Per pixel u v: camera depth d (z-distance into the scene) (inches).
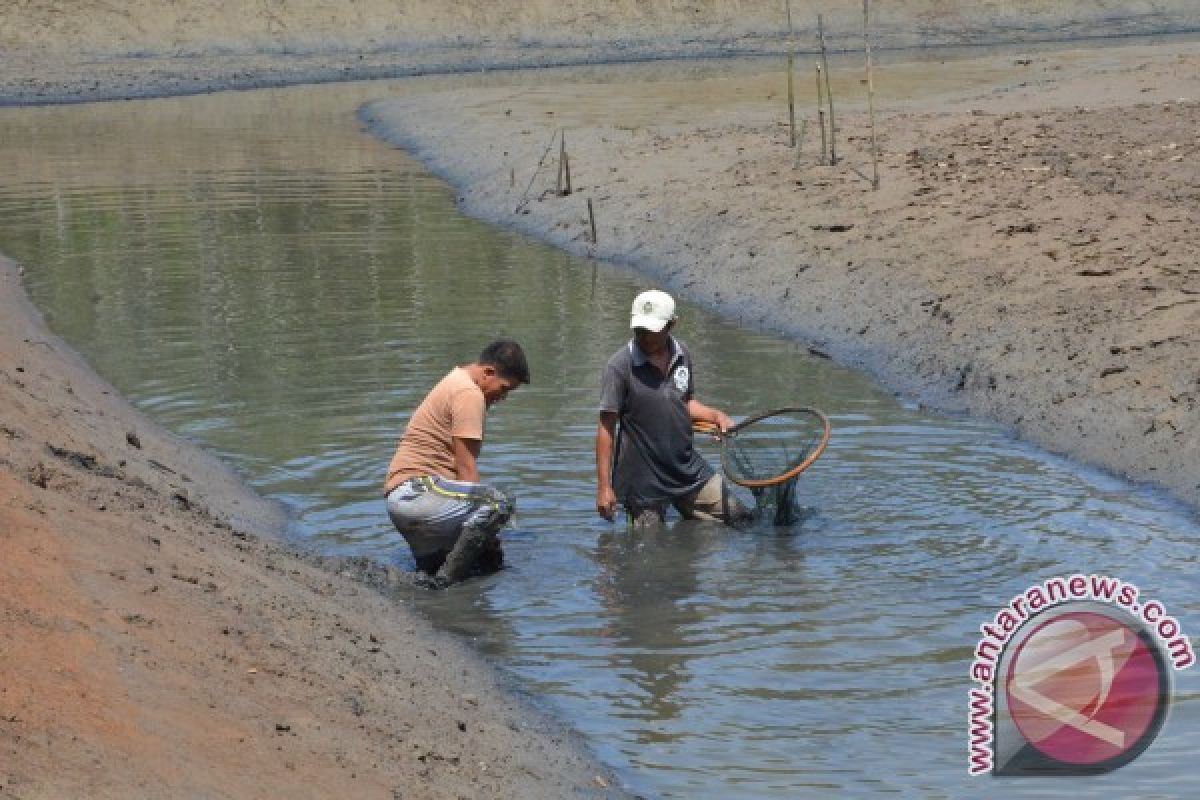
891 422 824.9
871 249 1120.2
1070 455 762.2
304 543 671.8
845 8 3688.5
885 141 1498.5
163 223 1505.9
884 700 508.7
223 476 748.6
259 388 906.1
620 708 511.5
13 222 1521.9
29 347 935.7
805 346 1003.9
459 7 3479.3
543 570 638.5
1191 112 1507.1
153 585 473.1
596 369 922.1
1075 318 901.2
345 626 534.6
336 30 3346.5
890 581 610.5
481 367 651.5
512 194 1594.5
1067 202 1144.2
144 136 2249.0
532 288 1186.6
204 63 3154.5
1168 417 758.5
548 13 3516.2
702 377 925.8
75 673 387.5
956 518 679.1
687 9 3602.4
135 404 878.4
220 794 360.8
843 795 447.2
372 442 800.9
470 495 629.6
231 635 466.6
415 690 493.4
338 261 1306.6
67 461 602.5
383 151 2063.2
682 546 657.6
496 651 562.3
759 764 469.1
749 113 1988.2
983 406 842.2
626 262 1298.0
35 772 336.2
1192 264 954.1
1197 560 621.6
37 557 447.2
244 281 1224.8
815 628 569.6
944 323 956.0
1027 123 1539.1
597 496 684.7
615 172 1568.7
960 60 2731.3
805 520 682.2
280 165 1925.4
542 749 474.0
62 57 3100.4
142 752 364.5
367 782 402.6
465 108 2300.7
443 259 1312.7
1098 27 3710.6
